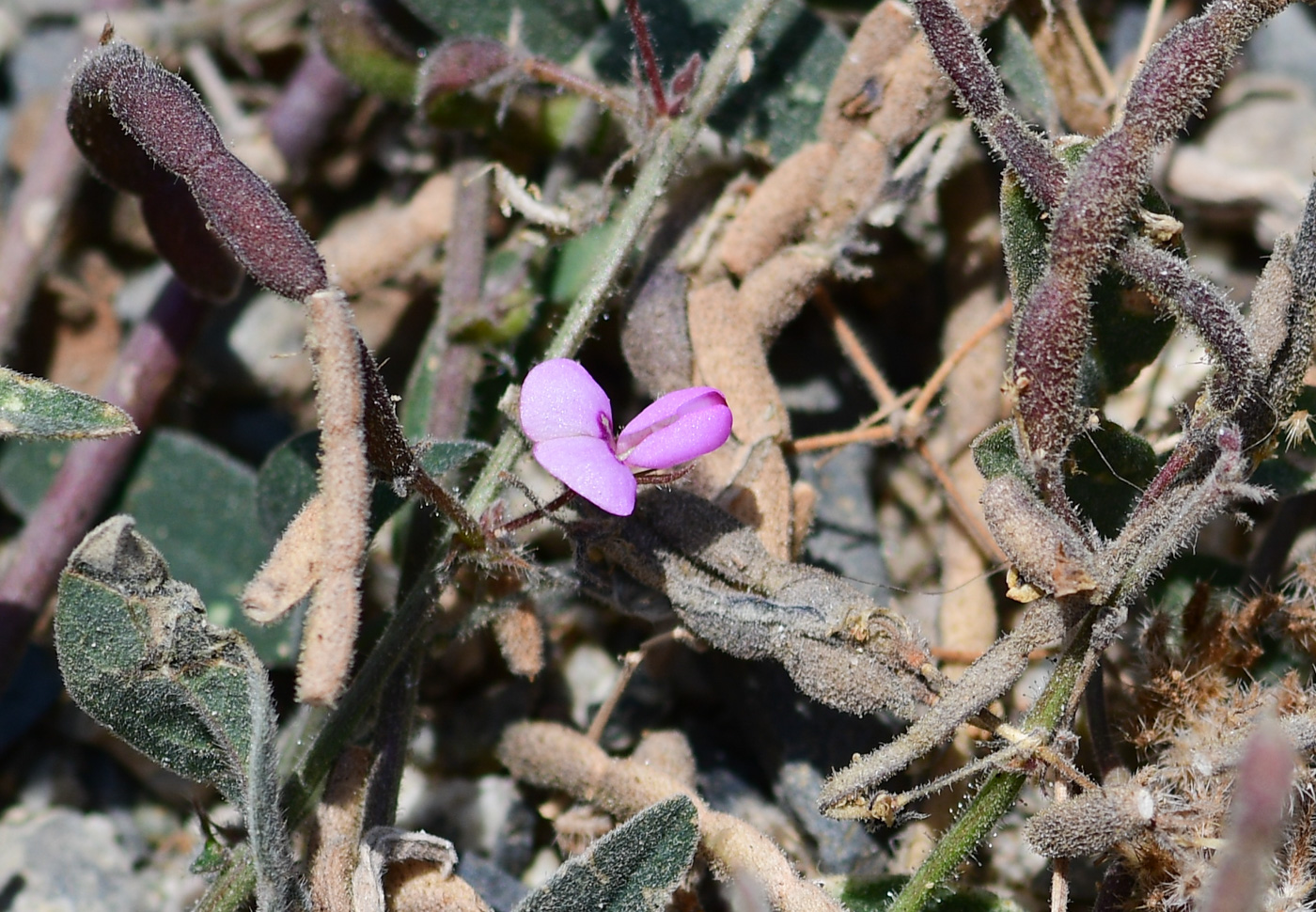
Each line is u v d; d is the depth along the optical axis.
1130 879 0.19
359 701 0.19
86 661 0.19
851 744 0.21
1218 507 0.19
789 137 0.21
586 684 0.21
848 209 0.21
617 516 0.20
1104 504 0.20
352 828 0.19
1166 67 0.19
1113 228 0.19
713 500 0.20
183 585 0.19
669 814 0.19
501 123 0.21
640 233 0.20
